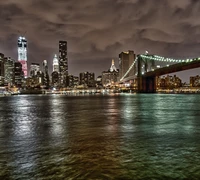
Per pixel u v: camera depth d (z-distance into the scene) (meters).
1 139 20.91
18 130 25.77
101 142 19.23
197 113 43.31
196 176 12.30
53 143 19.09
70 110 51.72
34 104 79.56
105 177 12.24
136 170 13.05
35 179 12.07
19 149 17.36
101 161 14.45
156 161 14.40
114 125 28.55
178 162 14.21
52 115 41.47
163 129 25.45
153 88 192.75
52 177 12.27
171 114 41.62
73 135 22.31
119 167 13.47
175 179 11.98
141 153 16.03
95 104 73.56
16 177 12.31
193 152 16.28
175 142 19.16
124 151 16.53
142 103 76.81
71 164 13.98
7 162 14.45
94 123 30.42
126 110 50.34
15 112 49.09
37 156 15.56
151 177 12.22
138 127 26.86
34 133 23.73
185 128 26.06
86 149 17.11
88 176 12.34
